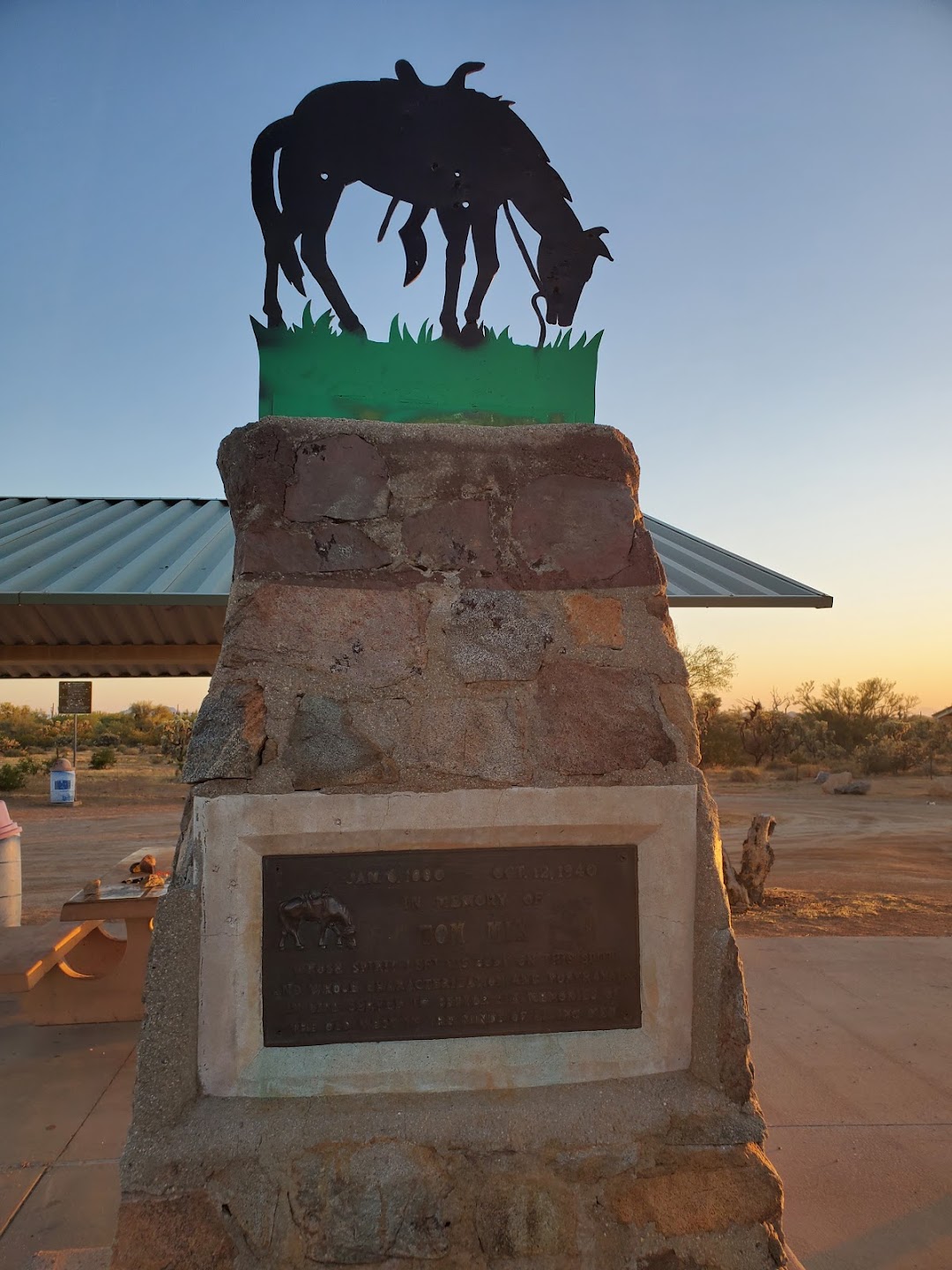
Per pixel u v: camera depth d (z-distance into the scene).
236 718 2.03
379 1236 1.86
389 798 2.04
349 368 2.55
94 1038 4.14
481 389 2.61
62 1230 2.57
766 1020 4.30
